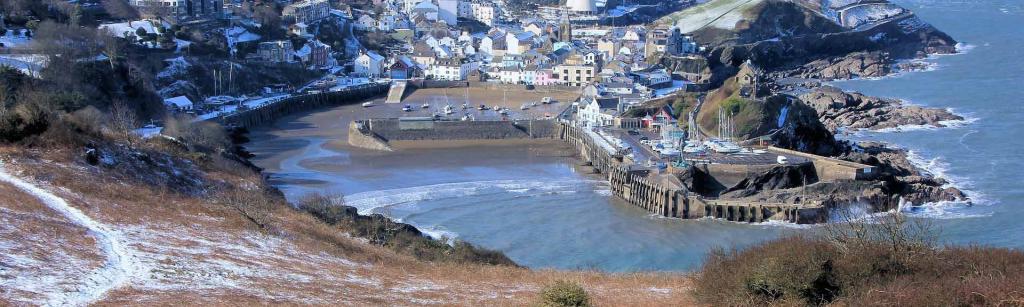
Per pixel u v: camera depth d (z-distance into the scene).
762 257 92.62
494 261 131.75
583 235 169.75
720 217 182.75
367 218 153.75
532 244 163.62
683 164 198.62
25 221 94.62
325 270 98.88
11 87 194.62
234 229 110.31
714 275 93.88
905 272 89.69
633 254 158.62
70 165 121.50
